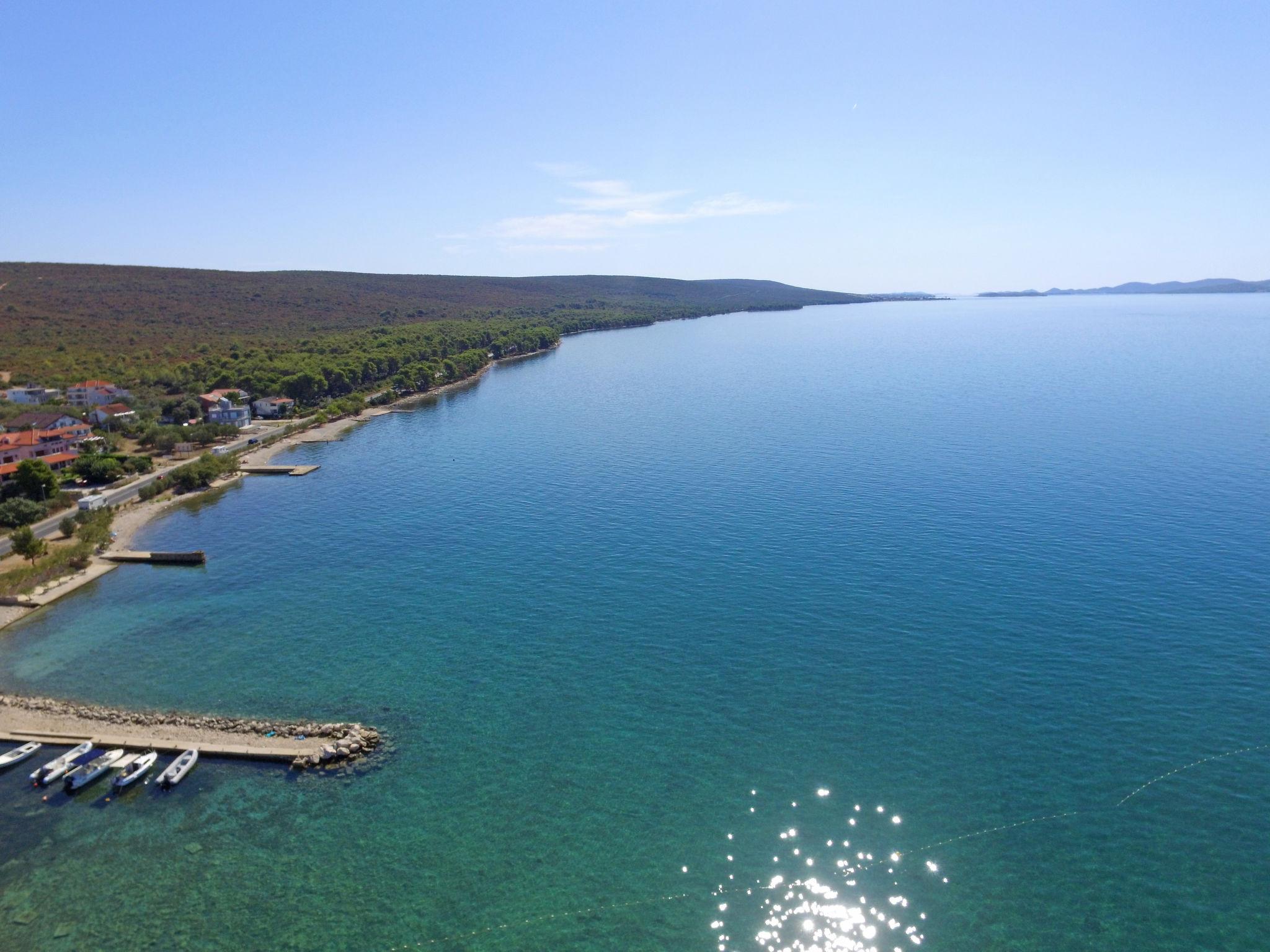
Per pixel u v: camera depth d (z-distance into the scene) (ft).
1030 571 335.06
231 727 241.14
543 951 169.07
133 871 190.08
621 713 245.86
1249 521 386.52
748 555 363.97
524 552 380.78
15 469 497.46
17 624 319.68
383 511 458.09
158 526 443.32
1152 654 267.59
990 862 187.83
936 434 610.24
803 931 171.73
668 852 193.26
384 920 176.55
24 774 223.92
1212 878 181.78
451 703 254.06
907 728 234.79
